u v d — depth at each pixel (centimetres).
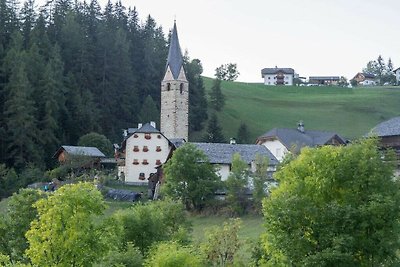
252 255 3412
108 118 13650
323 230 2636
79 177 9244
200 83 15750
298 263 2678
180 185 6994
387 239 2573
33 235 3206
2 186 9288
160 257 3341
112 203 7819
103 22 16050
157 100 15600
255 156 7956
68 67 13688
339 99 18800
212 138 13600
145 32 17150
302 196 2719
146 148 10181
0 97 11419
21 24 14012
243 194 6625
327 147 2869
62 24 14425
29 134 10762
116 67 14112
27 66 11669
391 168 2772
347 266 2534
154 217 4344
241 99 18438
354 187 2706
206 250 3644
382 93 19612
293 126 16288
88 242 3231
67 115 12338
